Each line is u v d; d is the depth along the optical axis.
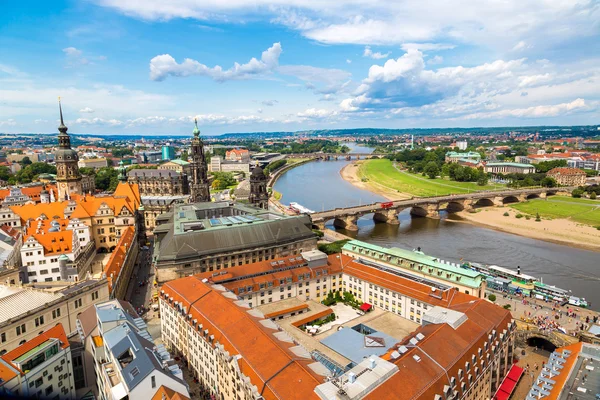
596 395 75.19
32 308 99.31
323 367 79.44
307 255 147.75
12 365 74.44
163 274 146.12
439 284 131.12
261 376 75.31
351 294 147.00
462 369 83.06
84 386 90.88
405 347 83.69
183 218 188.50
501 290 162.62
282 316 125.81
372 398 68.12
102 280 120.50
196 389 99.38
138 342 78.69
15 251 166.12
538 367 110.44
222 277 130.88
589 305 157.00
